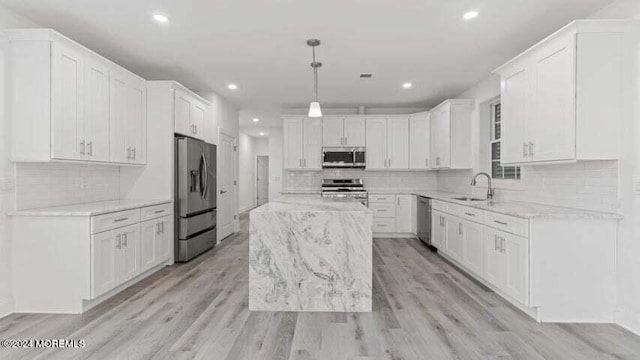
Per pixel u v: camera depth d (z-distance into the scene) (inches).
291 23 120.5
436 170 257.9
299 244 113.8
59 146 111.7
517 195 154.6
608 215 102.0
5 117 108.3
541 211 111.2
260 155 457.4
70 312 110.3
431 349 87.7
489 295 127.2
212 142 215.2
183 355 84.6
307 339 93.1
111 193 162.7
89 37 132.0
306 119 249.0
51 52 108.7
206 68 169.2
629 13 100.4
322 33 128.6
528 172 146.3
